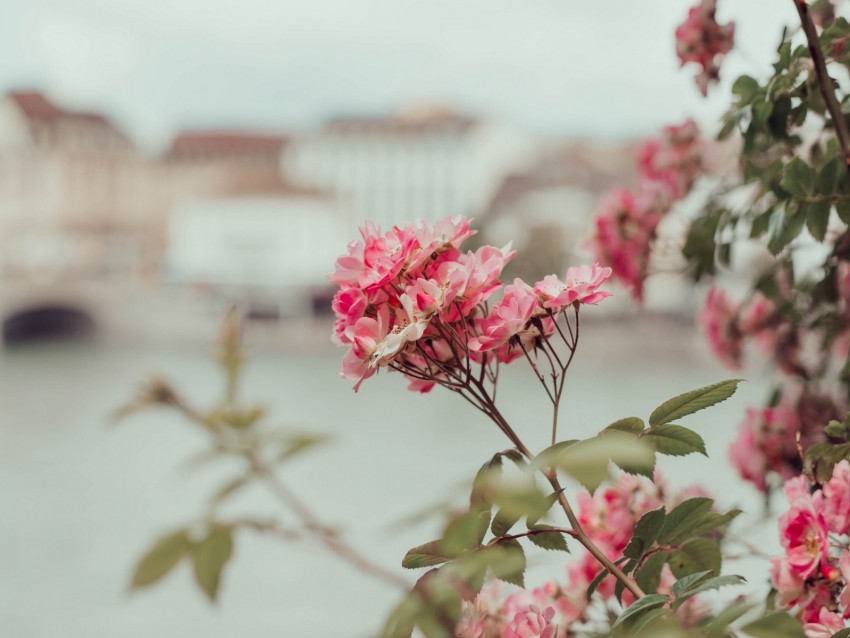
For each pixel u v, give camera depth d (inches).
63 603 795.4
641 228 73.2
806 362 64.7
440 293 34.2
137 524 1058.7
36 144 3801.7
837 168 47.8
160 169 4020.7
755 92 54.2
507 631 36.0
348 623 601.9
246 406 60.4
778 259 61.1
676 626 27.0
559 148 3339.1
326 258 3002.0
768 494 62.9
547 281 35.4
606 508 48.4
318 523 53.0
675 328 1801.2
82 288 2682.1
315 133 4141.2
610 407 1316.4
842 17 48.8
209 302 2859.3
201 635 658.8
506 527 30.8
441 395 1861.5
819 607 38.1
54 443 1551.4
